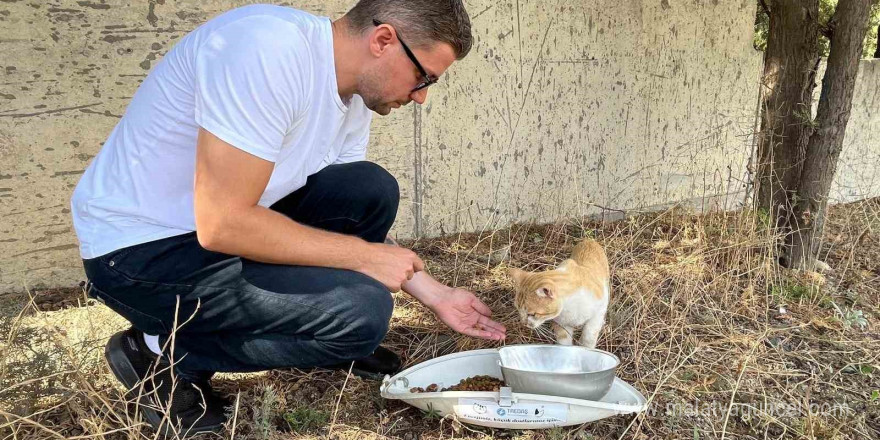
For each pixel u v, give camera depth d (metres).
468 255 3.48
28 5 2.61
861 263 3.77
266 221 1.54
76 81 2.78
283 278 1.66
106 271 1.61
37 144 2.75
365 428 1.91
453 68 3.65
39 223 2.82
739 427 2.03
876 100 5.66
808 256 3.43
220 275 1.63
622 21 4.26
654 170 4.79
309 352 1.76
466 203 3.95
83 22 2.73
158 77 1.60
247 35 1.46
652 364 2.37
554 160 4.25
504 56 3.82
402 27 1.56
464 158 3.86
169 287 1.63
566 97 4.17
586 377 1.80
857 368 2.44
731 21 4.90
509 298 2.91
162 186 1.59
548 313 2.24
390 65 1.62
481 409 1.81
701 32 4.73
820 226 3.43
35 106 2.71
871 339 2.70
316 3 3.26
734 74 5.06
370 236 2.29
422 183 3.74
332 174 2.16
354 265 1.74
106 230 1.61
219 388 2.06
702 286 3.07
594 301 2.29
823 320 2.86
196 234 1.63
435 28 1.56
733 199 4.63
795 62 3.42
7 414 1.59
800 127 3.42
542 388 1.83
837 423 2.04
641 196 4.77
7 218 2.75
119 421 1.67
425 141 3.68
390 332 2.52
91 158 2.89
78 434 1.79
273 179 1.70
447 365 2.14
